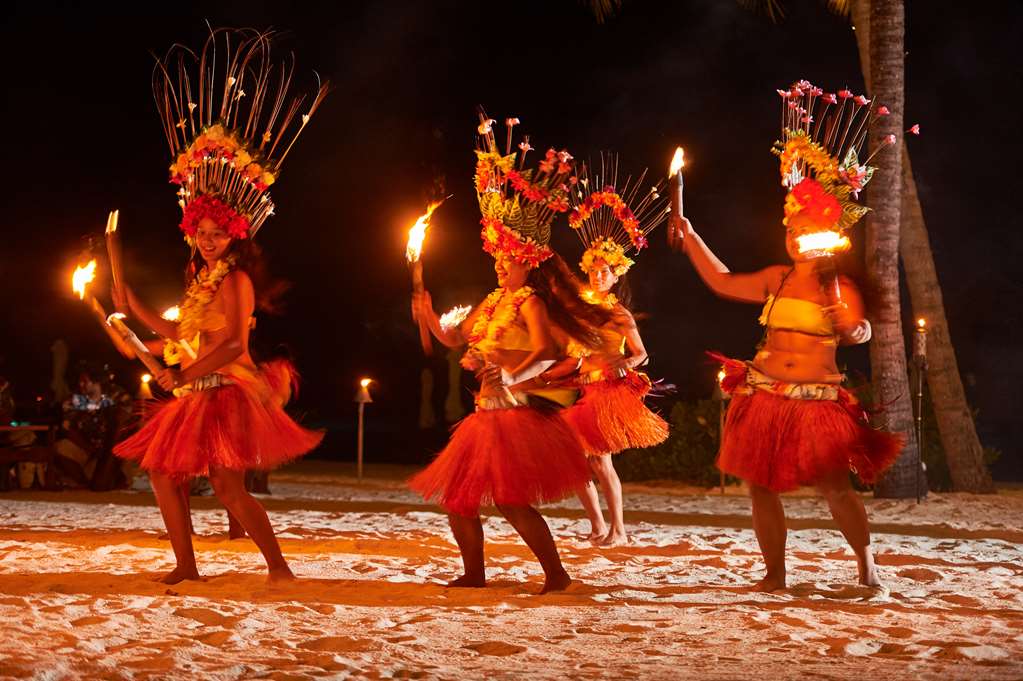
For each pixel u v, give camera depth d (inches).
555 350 285.1
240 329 298.7
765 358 293.3
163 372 295.6
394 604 271.1
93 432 682.8
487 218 294.8
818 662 212.5
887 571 329.4
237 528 404.5
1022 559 362.3
